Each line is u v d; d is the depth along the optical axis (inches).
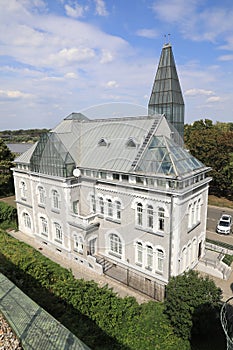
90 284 518.6
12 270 530.3
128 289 735.1
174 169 652.7
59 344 228.4
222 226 1161.4
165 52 908.6
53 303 459.5
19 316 283.0
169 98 905.5
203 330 510.6
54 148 817.5
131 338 456.8
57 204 885.8
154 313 538.6
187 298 520.7
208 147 1643.7
